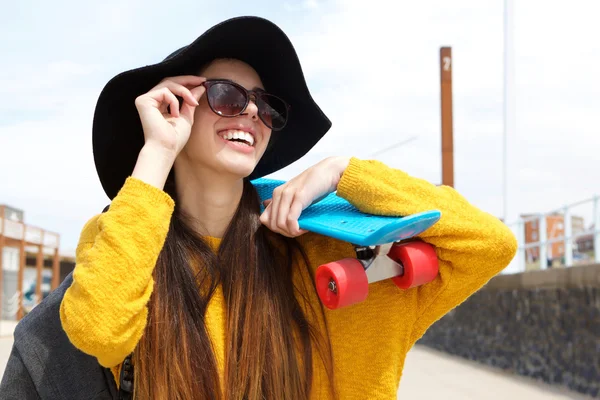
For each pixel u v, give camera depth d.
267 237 1.74
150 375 1.46
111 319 1.28
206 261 1.61
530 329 8.64
